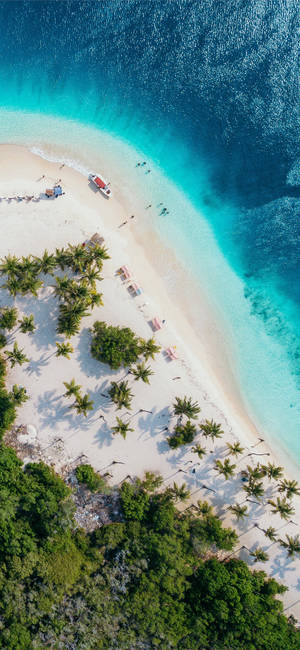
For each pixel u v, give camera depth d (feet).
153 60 150.71
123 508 141.69
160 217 150.00
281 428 152.15
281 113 151.64
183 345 149.28
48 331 145.89
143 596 129.70
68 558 135.03
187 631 130.72
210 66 150.92
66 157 147.74
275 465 151.43
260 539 150.20
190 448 148.56
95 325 141.79
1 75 148.46
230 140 151.74
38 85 149.28
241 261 152.46
